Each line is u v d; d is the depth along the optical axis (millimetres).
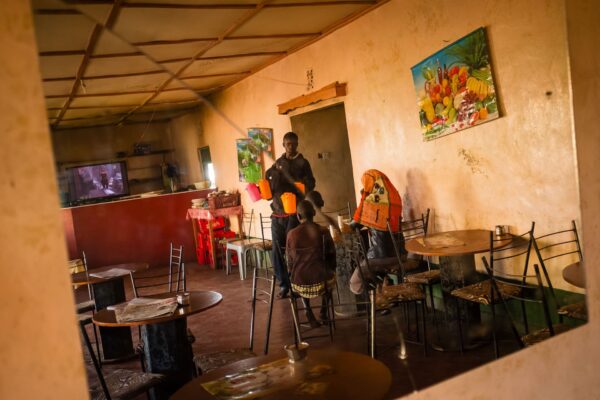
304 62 4512
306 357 1667
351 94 4121
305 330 2592
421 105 3447
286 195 3139
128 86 3297
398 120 3715
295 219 3170
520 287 2713
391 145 3820
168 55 3881
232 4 3070
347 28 4020
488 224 3145
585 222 2023
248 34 3779
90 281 3207
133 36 3176
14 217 1027
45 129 1063
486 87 2930
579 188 2004
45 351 1062
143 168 3959
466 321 2801
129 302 2846
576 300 2625
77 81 3119
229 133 4391
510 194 2953
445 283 2992
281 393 1440
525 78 2732
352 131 4203
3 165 1015
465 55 3021
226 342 3270
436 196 3496
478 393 1766
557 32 2525
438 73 3248
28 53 1044
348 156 4426
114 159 3561
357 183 4250
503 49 2826
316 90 4461
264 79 4953
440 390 1682
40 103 1058
